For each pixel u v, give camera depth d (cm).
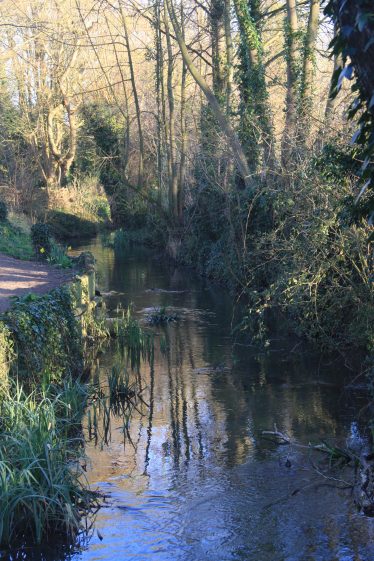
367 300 1115
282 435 832
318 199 1221
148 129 4078
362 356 1198
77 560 569
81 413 914
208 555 571
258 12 2094
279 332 1464
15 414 704
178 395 1044
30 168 4659
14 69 4712
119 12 3089
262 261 1612
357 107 392
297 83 1848
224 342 1406
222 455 796
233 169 2111
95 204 4912
